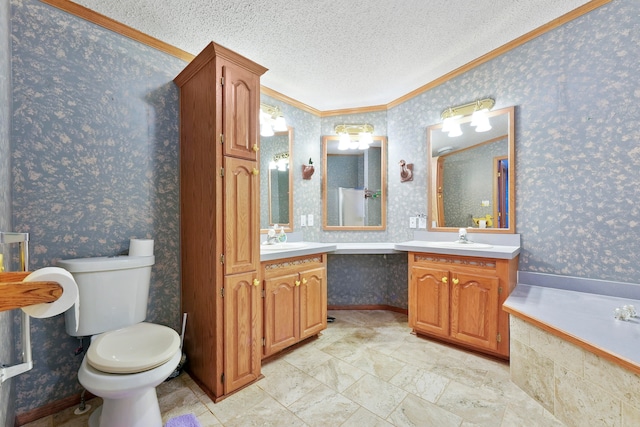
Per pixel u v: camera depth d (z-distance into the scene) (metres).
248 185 1.70
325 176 3.08
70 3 1.53
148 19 1.70
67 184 1.52
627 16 1.61
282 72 2.40
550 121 1.92
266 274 1.88
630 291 1.64
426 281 2.19
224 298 1.57
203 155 1.67
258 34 1.90
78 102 1.56
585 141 1.78
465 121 2.41
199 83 1.71
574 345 1.31
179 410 1.46
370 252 2.44
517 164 2.11
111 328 1.46
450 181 2.54
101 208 1.63
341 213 3.08
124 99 1.73
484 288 1.90
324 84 2.61
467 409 1.44
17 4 1.39
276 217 2.72
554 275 1.93
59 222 1.50
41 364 1.45
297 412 1.44
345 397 1.55
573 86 1.82
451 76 2.47
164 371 1.18
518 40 2.05
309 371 1.80
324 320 2.28
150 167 1.83
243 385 1.64
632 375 1.10
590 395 1.24
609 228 1.71
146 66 1.82
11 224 1.32
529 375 1.55
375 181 3.06
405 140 2.88
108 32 1.68
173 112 1.93
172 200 1.92
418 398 1.53
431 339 2.25
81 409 1.49
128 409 1.22
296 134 2.89
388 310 3.02
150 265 1.63
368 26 1.85
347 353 2.03
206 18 1.72
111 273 1.46
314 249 2.17
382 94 2.84
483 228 2.31
